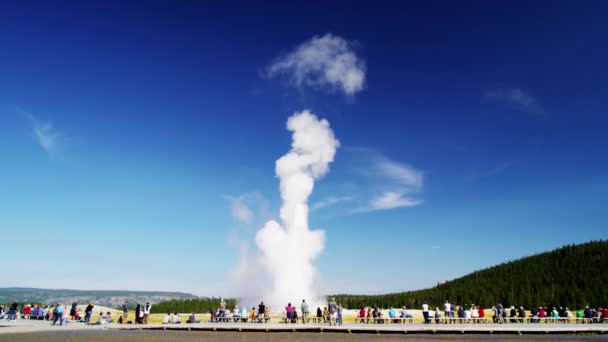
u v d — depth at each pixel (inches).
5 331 1432.1
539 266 6441.9
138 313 1860.2
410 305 5270.7
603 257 6161.4
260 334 1493.6
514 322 1985.7
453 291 5826.8
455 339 1331.2
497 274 6643.7
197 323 1809.8
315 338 1344.7
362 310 1931.6
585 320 1957.4
